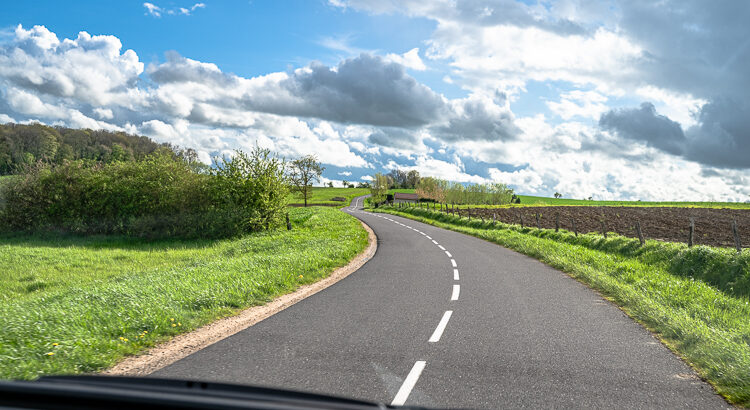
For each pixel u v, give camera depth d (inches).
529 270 502.9
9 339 216.2
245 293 343.9
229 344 224.7
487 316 288.5
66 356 196.9
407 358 204.1
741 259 445.4
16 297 410.9
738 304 333.1
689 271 485.1
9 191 1007.0
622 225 1245.7
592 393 165.8
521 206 2534.5
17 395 55.1
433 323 269.4
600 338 240.7
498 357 206.7
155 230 968.9
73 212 1003.3
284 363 195.3
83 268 582.9
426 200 4530.0
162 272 462.3
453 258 610.5
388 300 338.3
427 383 173.6
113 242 917.2
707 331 243.9
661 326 260.1
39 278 516.1
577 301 339.3
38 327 229.5
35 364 183.2
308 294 366.9
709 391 169.2
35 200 1013.2
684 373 188.1
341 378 177.6
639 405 155.8
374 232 1101.7
